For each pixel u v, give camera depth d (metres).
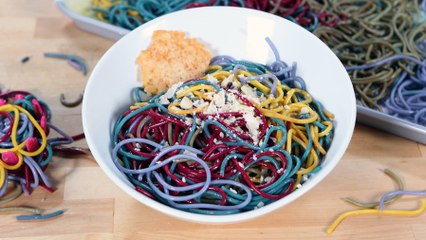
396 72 0.58
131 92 0.49
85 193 0.48
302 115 0.47
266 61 0.51
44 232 0.46
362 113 0.51
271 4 0.62
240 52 0.51
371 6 0.65
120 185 0.39
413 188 0.49
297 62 0.49
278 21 0.49
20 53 0.59
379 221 0.47
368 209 0.47
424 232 0.46
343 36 0.61
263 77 0.48
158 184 0.44
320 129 0.46
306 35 0.48
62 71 0.57
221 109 0.45
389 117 0.50
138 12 0.62
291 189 0.44
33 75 0.57
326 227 0.46
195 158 0.43
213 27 0.50
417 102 0.57
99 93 0.46
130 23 0.63
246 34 0.50
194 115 0.45
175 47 0.50
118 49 0.47
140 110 0.46
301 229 0.46
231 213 0.43
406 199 0.48
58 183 0.49
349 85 0.45
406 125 0.50
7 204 0.47
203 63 0.50
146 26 0.49
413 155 0.51
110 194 0.48
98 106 0.45
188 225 0.46
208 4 0.62
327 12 0.63
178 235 0.46
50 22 0.62
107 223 0.46
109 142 0.46
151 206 0.39
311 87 0.48
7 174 0.47
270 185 0.43
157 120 0.46
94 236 0.46
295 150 0.46
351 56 0.60
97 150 0.41
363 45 0.60
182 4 0.63
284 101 0.47
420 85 0.59
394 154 0.51
